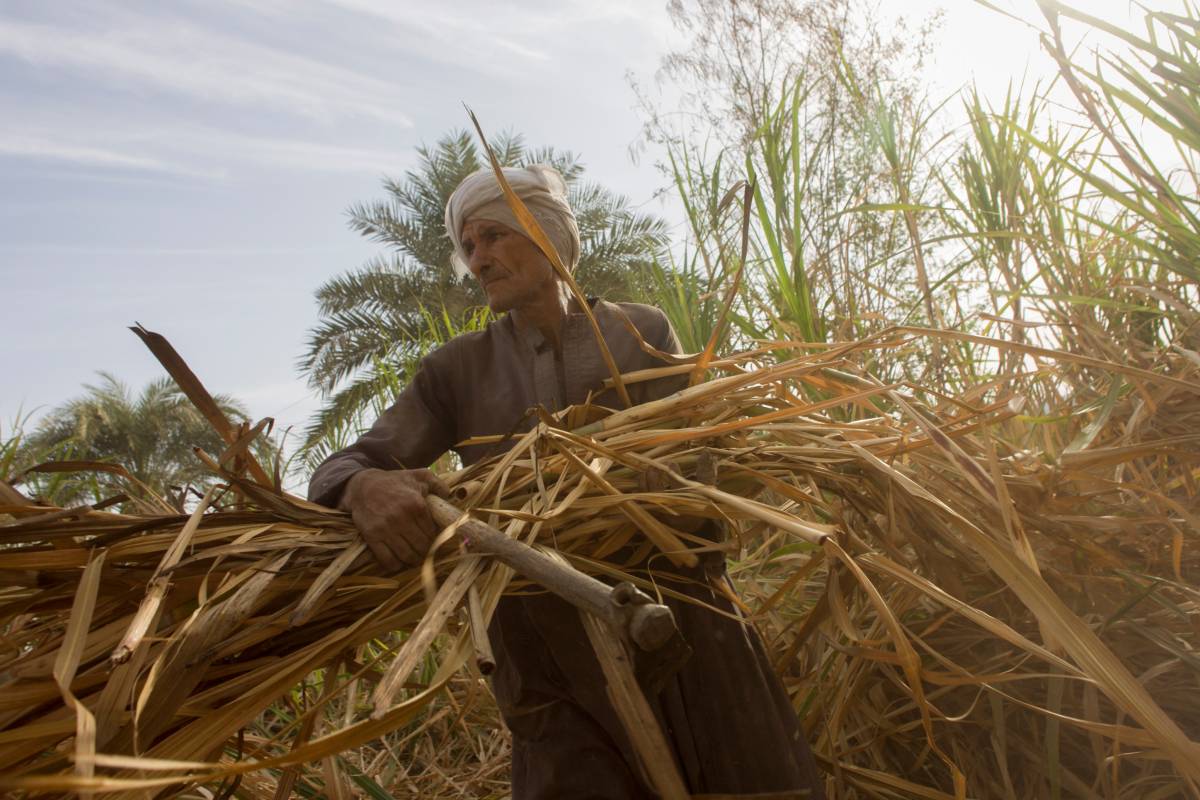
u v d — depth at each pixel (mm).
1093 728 1512
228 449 1486
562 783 1645
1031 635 2162
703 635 1740
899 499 1935
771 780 1685
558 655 1697
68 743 1253
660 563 1782
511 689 1756
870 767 2277
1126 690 1386
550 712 1713
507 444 1907
